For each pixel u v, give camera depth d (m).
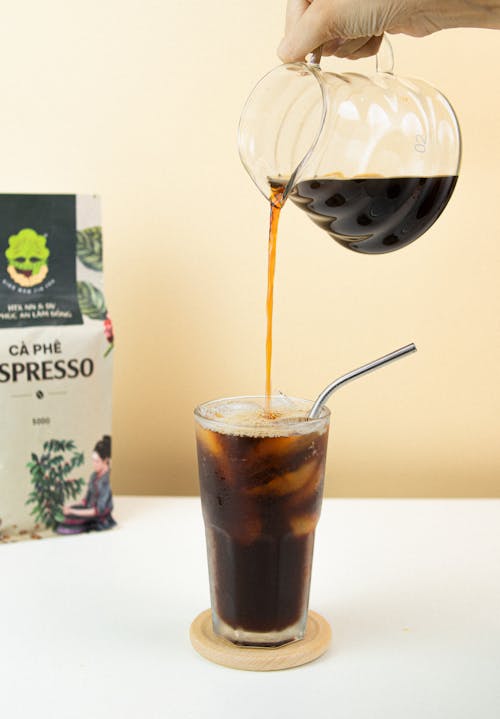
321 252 0.97
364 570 0.80
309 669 0.66
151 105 0.95
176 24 0.94
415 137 0.68
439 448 1.00
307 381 0.99
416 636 0.70
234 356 0.99
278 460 0.65
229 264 0.97
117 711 0.62
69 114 0.95
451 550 0.84
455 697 0.63
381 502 0.96
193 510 0.93
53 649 0.68
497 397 0.99
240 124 0.72
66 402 0.86
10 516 0.85
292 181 0.66
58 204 0.84
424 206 0.70
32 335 0.84
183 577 0.79
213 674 0.66
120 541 0.85
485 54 0.94
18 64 0.94
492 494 1.01
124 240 0.97
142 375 0.99
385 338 0.99
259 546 0.66
